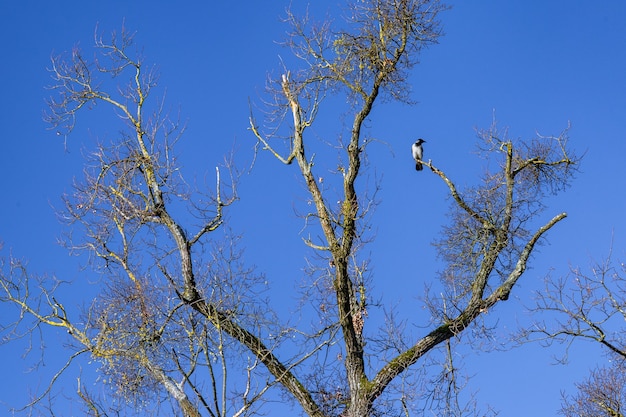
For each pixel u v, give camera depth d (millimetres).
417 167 14453
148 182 11602
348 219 11938
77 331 10469
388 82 13047
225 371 9586
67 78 12242
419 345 11805
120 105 11984
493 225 13594
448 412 10891
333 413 11555
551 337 12148
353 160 12242
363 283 12250
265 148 12953
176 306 10492
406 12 12930
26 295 10508
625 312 12062
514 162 14148
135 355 10305
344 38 13086
